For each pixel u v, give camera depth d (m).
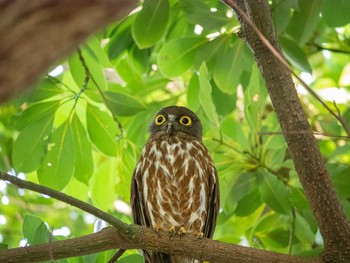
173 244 8.85
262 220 13.32
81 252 8.55
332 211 8.58
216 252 8.73
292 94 8.96
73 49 3.64
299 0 11.84
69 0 3.47
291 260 8.55
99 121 11.68
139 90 14.16
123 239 8.67
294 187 11.98
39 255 8.35
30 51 3.46
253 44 9.18
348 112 12.98
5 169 14.95
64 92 11.40
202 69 11.22
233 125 12.02
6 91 3.45
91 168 11.57
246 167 12.01
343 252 8.57
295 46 11.70
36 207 17.67
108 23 3.63
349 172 11.55
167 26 11.81
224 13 11.98
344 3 11.17
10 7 3.44
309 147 8.70
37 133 11.20
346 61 18.11
